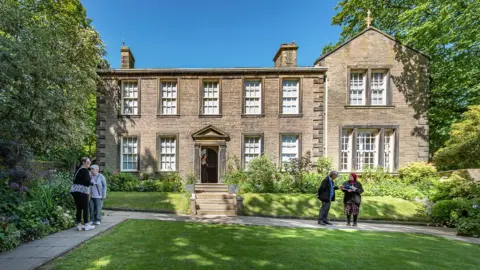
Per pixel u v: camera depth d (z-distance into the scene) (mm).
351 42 14688
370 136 14648
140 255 4402
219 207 10281
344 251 4992
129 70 14336
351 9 18672
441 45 14883
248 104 14688
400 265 4297
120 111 14508
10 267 3824
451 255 5023
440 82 15641
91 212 6855
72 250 4688
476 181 10000
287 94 14703
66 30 11641
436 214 9195
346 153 14594
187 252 4633
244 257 4438
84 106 13219
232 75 14562
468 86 14305
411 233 7391
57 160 16125
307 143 14289
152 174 14203
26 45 7727
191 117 14469
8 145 7027
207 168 17328
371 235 6645
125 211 9797
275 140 14336
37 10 11898
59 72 9133
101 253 4492
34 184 7438
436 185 11352
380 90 14719
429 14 14492
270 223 8188
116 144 14344
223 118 14453
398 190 11859
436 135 16531
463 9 12773
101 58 13680
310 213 9953
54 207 6551
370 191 12039
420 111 14367
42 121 8484
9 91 7516
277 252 4777
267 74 14531
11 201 6008
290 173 12930
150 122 14461
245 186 12133
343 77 14578
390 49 14609
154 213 9734
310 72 14438
